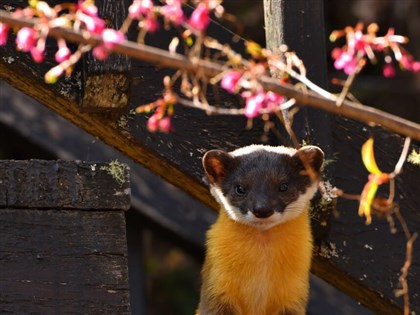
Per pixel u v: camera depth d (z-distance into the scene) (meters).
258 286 10.65
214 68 7.30
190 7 10.05
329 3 18.80
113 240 9.41
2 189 9.20
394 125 7.50
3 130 16.17
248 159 10.67
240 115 10.58
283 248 10.59
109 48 7.06
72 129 15.53
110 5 9.64
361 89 18.72
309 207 10.66
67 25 7.31
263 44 18.41
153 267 19.42
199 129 10.48
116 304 9.31
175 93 10.30
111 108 9.90
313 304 15.66
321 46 10.29
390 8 18.69
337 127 10.65
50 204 9.30
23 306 9.09
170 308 19.17
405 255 10.75
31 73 9.88
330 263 10.77
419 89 18.81
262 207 10.31
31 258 9.19
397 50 7.60
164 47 10.20
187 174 10.50
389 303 10.79
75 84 9.95
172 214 15.45
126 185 9.50
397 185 10.83
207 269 10.92
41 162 9.33
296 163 10.66
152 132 10.30
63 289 9.22
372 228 10.73
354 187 10.66
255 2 18.58
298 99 7.38
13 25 6.94
